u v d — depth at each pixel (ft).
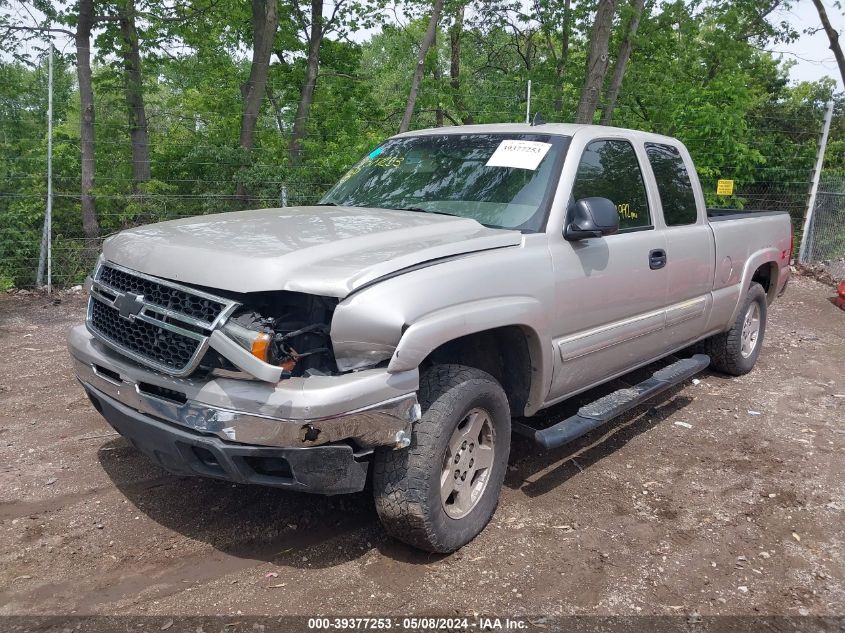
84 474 13.15
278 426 8.64
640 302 14.29
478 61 83.76
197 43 53.72
